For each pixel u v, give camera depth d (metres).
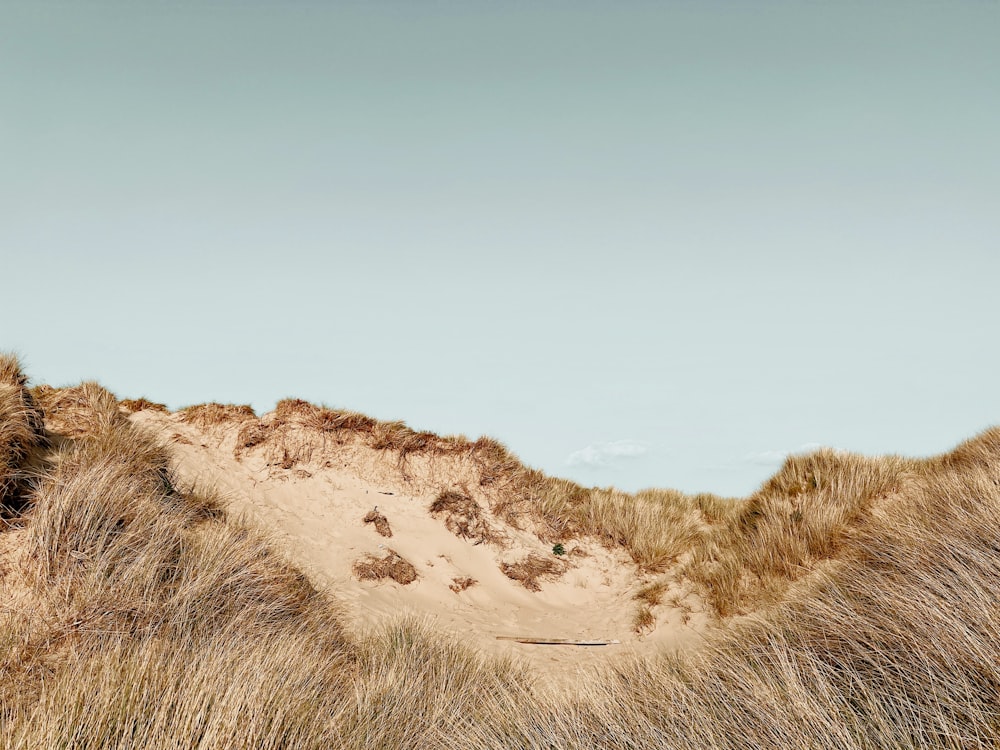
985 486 7.23
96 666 4.50
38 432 7.46
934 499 7.72
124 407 12.02
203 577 6.47
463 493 12.63
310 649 6.45
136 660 4.52
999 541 5.66
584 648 9.33
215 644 5.38
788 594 7.86
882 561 6.66
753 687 4.27
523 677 7.11
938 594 4.88
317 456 11.97
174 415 12.13
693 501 14.98
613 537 12.97
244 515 9.12
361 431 12.69
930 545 6.12
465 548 11.73
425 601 10.01
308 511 10.98
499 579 11.43
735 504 14.40
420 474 12.63
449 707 5.77
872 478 10.07
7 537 5.74
